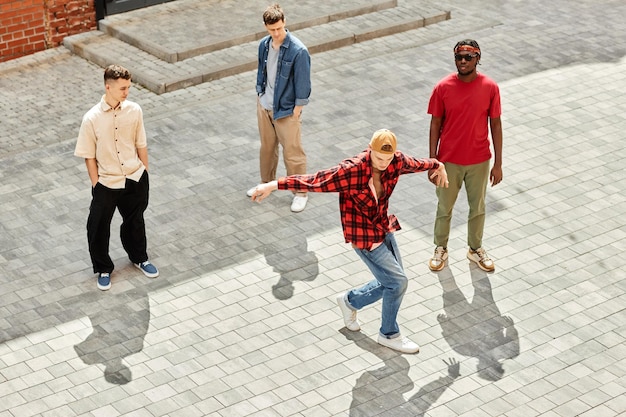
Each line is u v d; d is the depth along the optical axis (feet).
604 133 36.63
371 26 45.39
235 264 28.71
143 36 43.21
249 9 46.73
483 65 42.32
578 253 29.48
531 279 28.19
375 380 24.13
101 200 26.32
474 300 27.22
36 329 25.82
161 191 32.45
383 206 23.59
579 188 32.99
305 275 28.25
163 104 38.65
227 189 32.71
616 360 25.00
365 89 39.96
